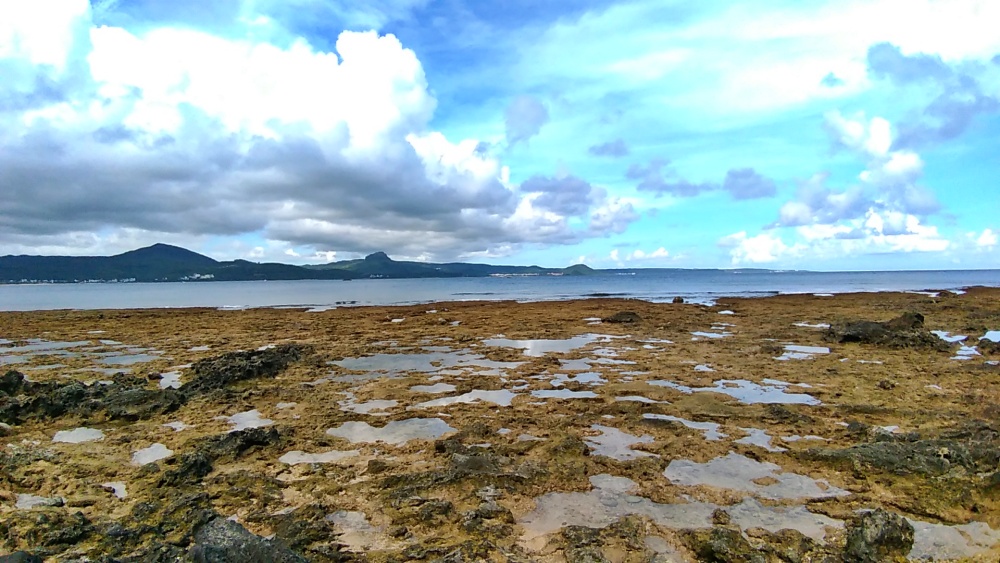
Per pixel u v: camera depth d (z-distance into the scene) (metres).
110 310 49.28
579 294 81.12
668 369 18.84
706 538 7.20
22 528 7.46
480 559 6.71
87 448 11.36
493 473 9.44
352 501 8.59
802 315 37.03
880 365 18.95
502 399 15.23
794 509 8.27
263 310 48.91
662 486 9.08
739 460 10.31
